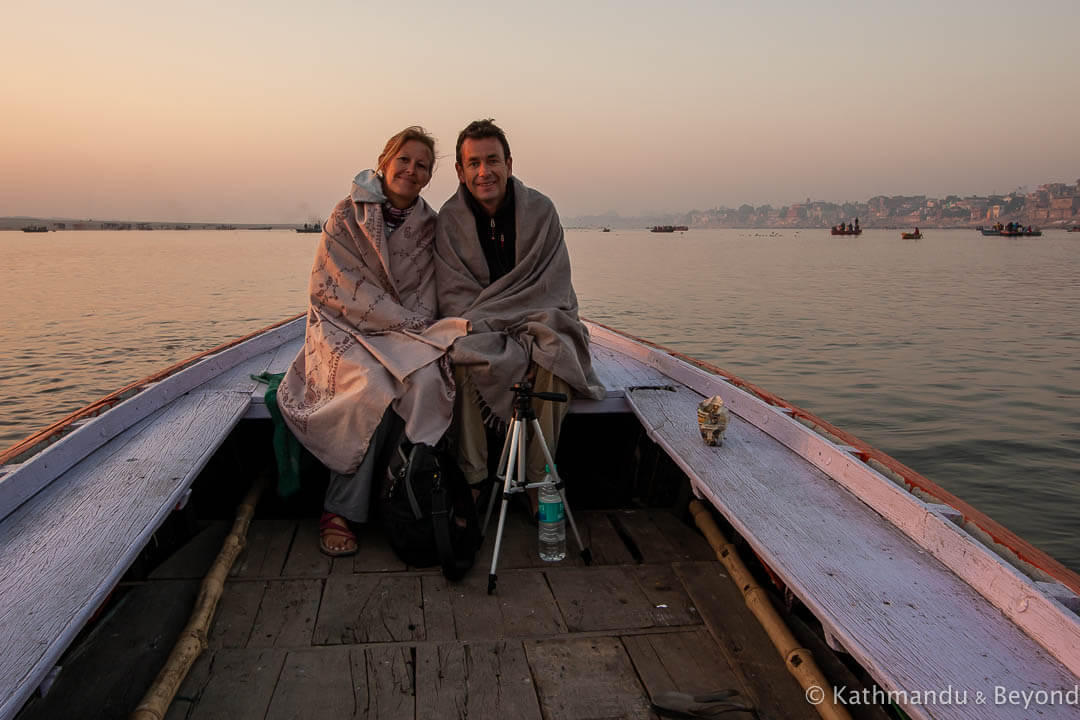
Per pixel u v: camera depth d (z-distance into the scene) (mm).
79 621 1687
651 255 61219
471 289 3354
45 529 2133
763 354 13195
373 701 2076
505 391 3066
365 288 3221
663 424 3188
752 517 2273
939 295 24266
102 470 2586
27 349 13016
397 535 2805
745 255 61281
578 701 2084
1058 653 1585
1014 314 18781
